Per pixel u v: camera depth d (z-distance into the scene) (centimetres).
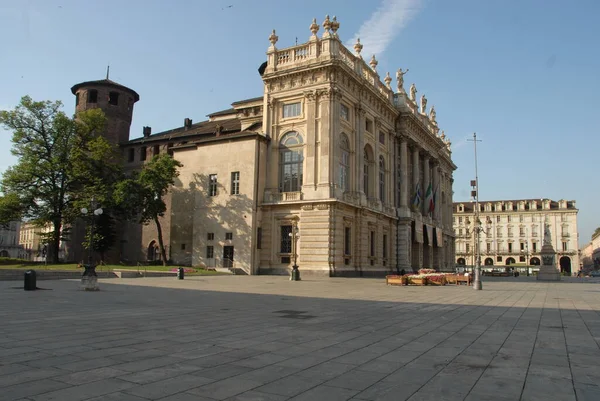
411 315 1524
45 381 660
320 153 4469
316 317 1423
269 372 733
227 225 4669
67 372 712
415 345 979
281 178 4728
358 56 5069
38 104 5272
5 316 1337
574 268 12756
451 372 749
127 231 6116
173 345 938
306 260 4356
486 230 13675
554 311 1708
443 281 3641
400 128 6100
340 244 4403
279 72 4731
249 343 972
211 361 802
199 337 1035
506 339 1066
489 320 1417
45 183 5272
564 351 928
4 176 5094
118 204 4841
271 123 4800
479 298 2322
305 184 4484
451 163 8775
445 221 8481
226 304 1780
